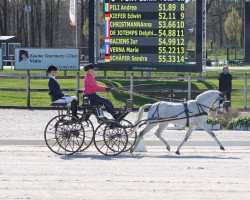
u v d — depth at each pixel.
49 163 21.08
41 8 124.69
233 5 134.88
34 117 36.12
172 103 24.00
